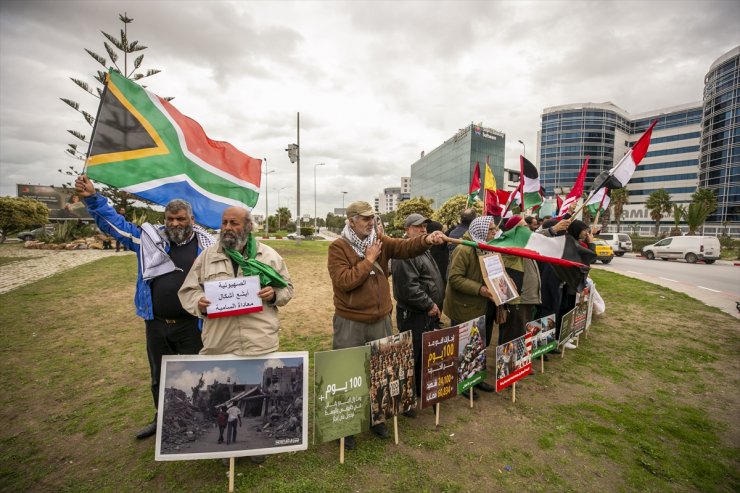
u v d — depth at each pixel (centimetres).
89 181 260
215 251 238
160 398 224
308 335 549
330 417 250
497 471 249
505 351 344
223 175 353
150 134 311
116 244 2067
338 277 272
